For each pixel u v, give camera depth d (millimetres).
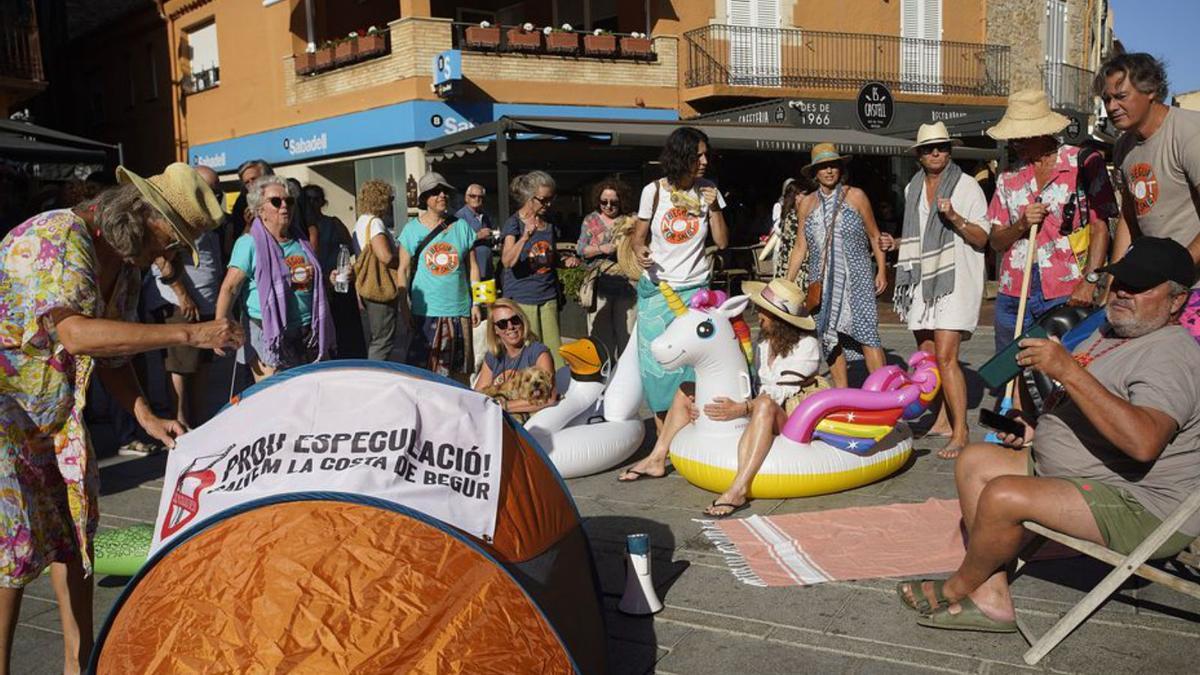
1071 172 5688
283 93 21781
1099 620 3832
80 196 6328
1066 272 5738
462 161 17766
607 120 13688
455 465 3053
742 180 21125
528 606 2822
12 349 3273
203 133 24719
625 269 7113
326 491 2807
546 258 7621
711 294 5695
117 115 27953
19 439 3301
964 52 25156
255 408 3188
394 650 2482
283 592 2549
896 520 5055
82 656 3648
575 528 3568
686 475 5789
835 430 5469
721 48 21828
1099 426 3244
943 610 3852
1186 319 4297
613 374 6836
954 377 6297
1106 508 3408
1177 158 4734
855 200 6684
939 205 6090
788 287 5730
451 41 18828
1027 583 4191
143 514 5848
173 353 7176
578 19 22234
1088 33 29312
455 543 2805
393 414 3072
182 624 2547
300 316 6000
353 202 21391
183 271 6922
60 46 27922
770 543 4816
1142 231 5039
